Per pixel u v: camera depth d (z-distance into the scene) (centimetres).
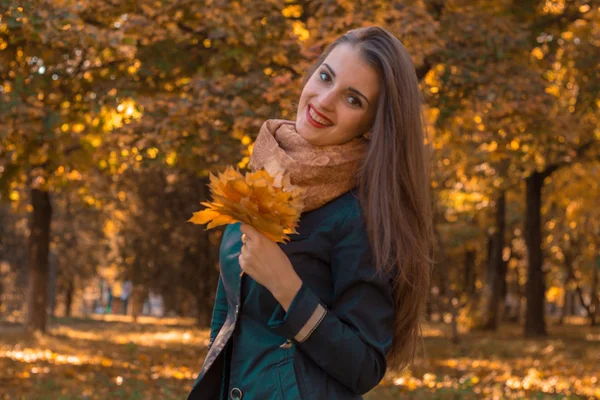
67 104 1306
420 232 241
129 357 1508
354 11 1153
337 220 231
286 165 234
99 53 1178
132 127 1120
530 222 2781
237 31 1159
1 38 1129
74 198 3069
